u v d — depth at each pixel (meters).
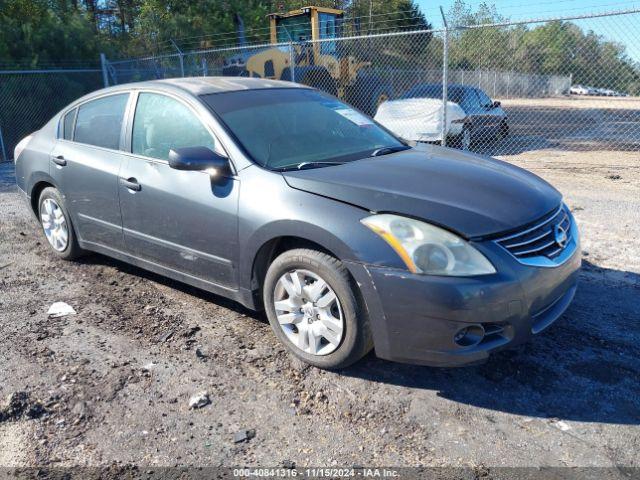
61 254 5.30
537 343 3.65
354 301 3.09
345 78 14.12
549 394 3.13
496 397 3.11
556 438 2.77
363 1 36.19
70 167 4.78
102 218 4.57
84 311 4.29
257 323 4.02
